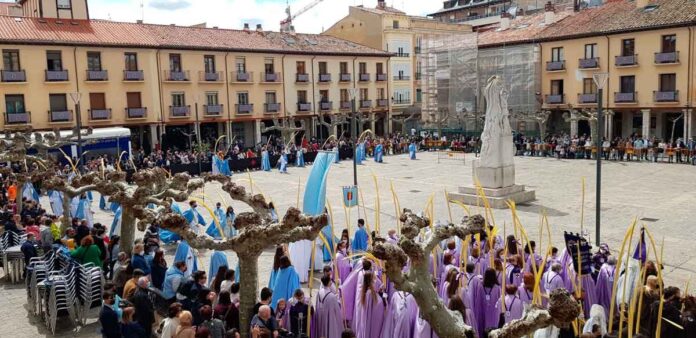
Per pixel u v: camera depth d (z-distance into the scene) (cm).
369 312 1066
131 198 1302
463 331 533
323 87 6206
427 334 955
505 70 5931
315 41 6469
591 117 4572
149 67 4994
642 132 5097
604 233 2069
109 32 4950
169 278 1204
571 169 3903
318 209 1641
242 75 5544
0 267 1770
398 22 7131
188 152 4575
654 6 5144
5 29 4434
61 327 1310
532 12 7888
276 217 1634
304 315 1055
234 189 1120
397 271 536
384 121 6856
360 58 6506
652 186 3111
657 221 2250
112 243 1554
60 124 4553
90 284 1304
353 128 2283
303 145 5156
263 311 934
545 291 1107
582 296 1102
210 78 5344
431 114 6594
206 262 1806
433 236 581
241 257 971
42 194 3384
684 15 4756
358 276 1123
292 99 5975
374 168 4256
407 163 4550
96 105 4762
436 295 547
